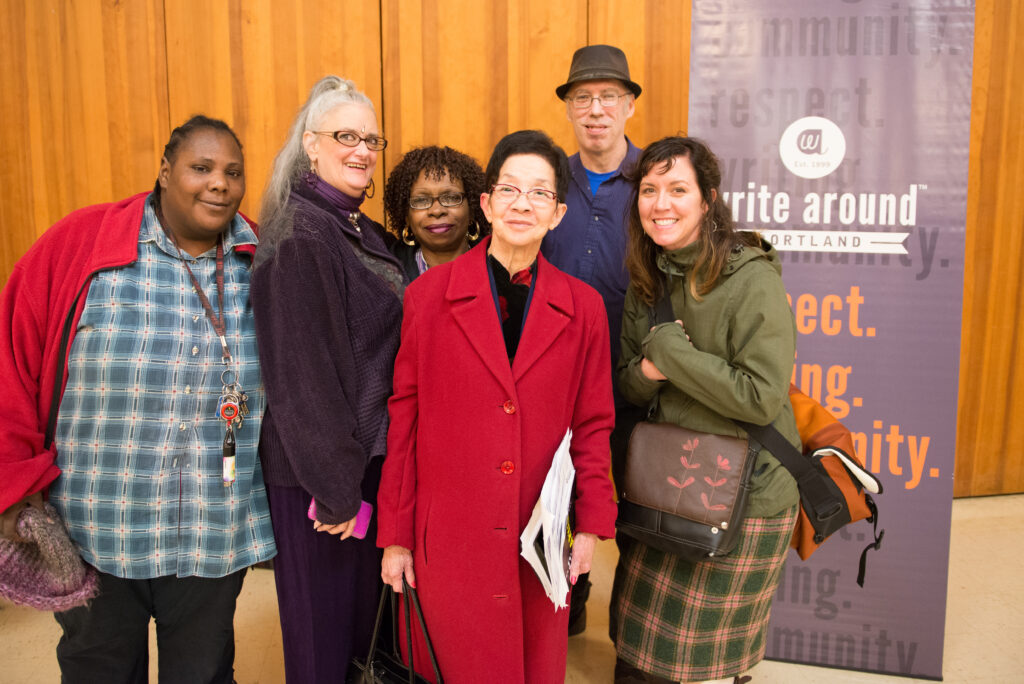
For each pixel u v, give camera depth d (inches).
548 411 58.3
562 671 62.4
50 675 87.3
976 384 139.2
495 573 56.6
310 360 58.2
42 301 59.5
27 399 58.5
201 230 59.3
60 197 124.0
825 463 68.8
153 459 58.9
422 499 59.5
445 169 82.2
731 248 67.6
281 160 67.3
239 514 61.8
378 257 68.7
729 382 63.0
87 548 58.8
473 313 58.1
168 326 59.2
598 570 118.4
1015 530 128.5
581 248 93.9
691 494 65.9
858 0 84.0
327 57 121.3
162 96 121.4
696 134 88.9
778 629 92.8
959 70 83.3
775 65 86.4
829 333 88.7
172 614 64.2
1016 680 88.5
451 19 120.7
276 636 97.5
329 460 57.9
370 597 68.5
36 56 121.0
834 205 87.0
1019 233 135.6
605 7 120.0
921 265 86.1
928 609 88.9
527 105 122.5
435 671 58.6
